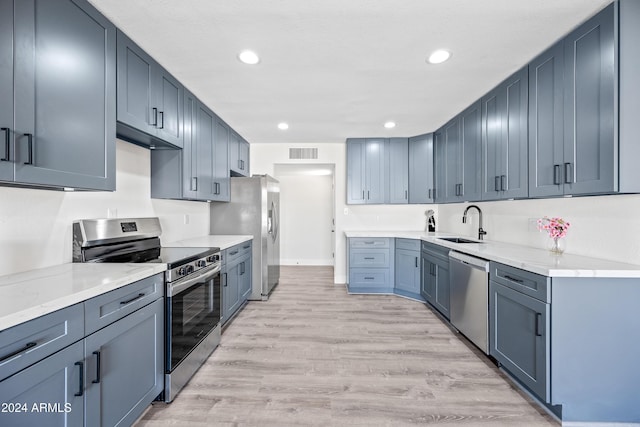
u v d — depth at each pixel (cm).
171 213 293
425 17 161
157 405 175
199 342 214
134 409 146
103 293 126
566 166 176
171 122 227
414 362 226
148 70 197
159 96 210
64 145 134
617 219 179
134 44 183
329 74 228
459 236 366
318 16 159
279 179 636
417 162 412
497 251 231
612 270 156
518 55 200
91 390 119
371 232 422
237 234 378
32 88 119
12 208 145
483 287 225
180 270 185
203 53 197
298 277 513
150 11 154
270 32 174
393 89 256
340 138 431
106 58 159
